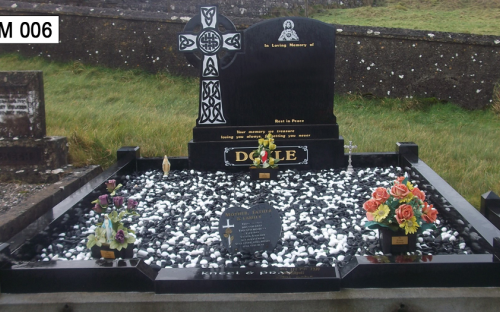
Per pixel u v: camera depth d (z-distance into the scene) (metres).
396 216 3.84
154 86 11.89
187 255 4.14
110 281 3.52
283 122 6.71
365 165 6.96
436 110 11.32
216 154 6.74
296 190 5.83
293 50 6.54
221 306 3.41
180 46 6.59
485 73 11.57
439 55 11.66
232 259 4.05
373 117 10.52
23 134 6.66
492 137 9.01
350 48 11.83
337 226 4.73
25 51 13.17
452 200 4.88
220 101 6.68
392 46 11.73
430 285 3.52
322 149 6.73
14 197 5.89
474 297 3.41
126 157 6.80
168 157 6.91
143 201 5.56
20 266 3.56
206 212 5.16
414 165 6.29
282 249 4.22
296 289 3.48
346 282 3.52
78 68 12.59
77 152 7.14
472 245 4.21
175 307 3.42
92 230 4.75
